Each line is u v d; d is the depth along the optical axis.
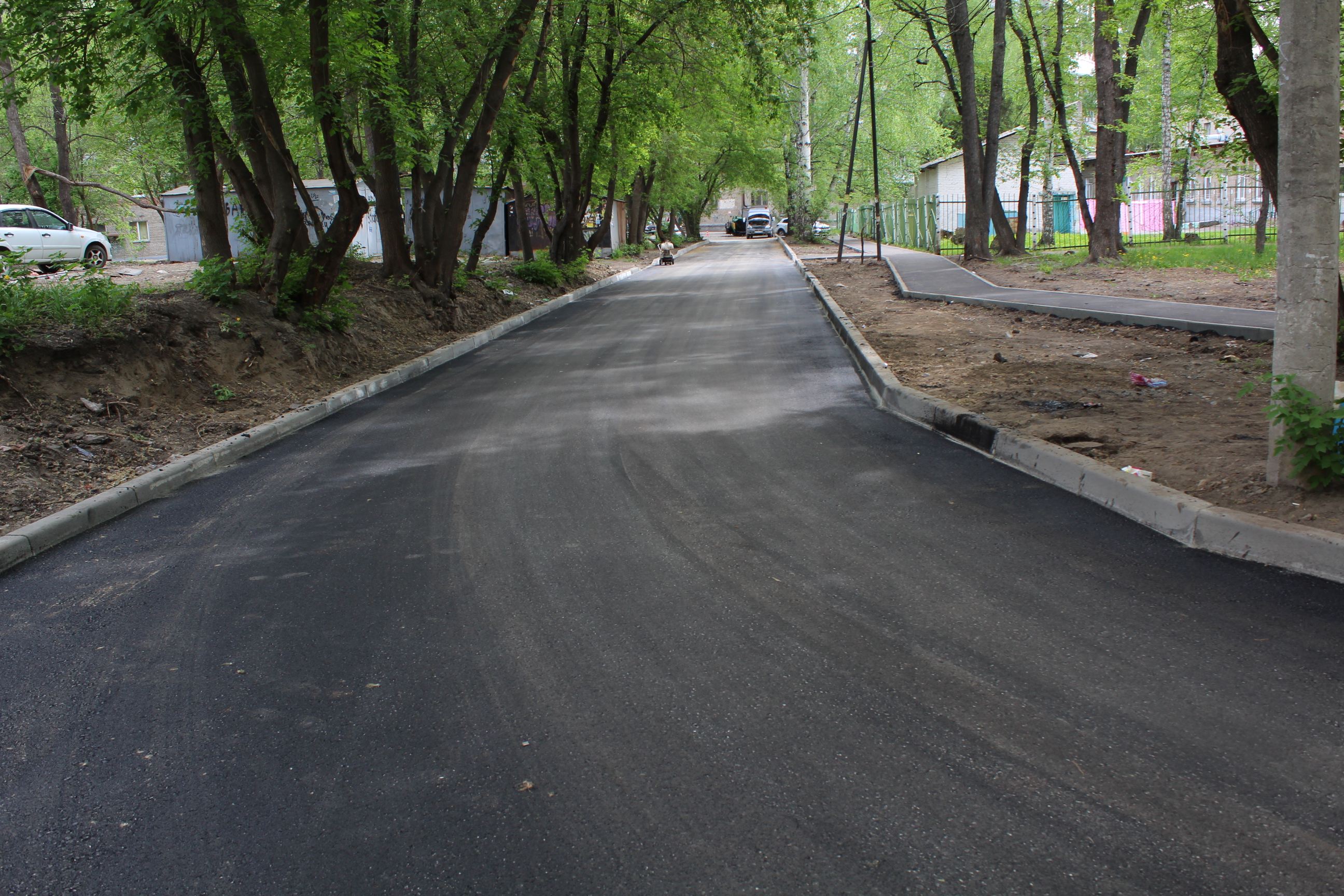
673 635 4.07
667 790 2.92
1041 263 25.19
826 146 56.34
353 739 3.35
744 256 44.78
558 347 14.98
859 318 15.93
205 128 13.34
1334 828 2.57
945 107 59.00
